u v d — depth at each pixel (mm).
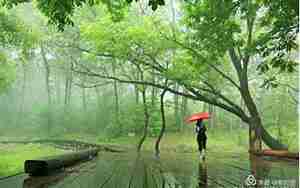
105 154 14320
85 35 16359
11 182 5016
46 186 4707
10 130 37406
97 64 23797
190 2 10117
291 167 7934
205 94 17938
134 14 17953
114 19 10711
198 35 9945
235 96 31266
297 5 7766
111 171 7066
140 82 18047
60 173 6512
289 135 22625
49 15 7395
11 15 14562
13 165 11320
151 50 16141
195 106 37781
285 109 25875
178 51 16812
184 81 16047
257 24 12969
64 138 31516
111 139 28969
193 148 24000
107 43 15820
